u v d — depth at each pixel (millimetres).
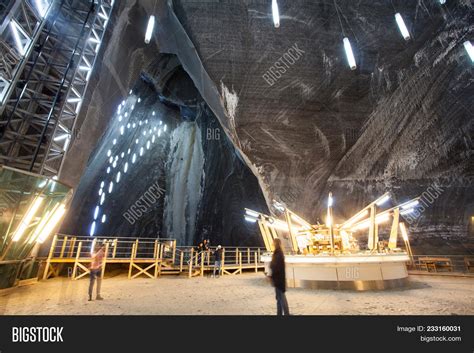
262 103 14578
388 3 15164
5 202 7688
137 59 19484
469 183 17516
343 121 15289
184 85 32344
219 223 28922
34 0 8656
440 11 14859
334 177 16156
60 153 11789
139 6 16750
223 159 28797
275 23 12438
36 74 11969
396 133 15914
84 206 27172
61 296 7562
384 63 15211
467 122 15727
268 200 15688
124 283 10938
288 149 15086
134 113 36312
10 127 10828
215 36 14117
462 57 14922
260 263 20000
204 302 6668
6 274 8172
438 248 18938
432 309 5699
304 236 12172
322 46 14844
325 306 6113
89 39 13867
